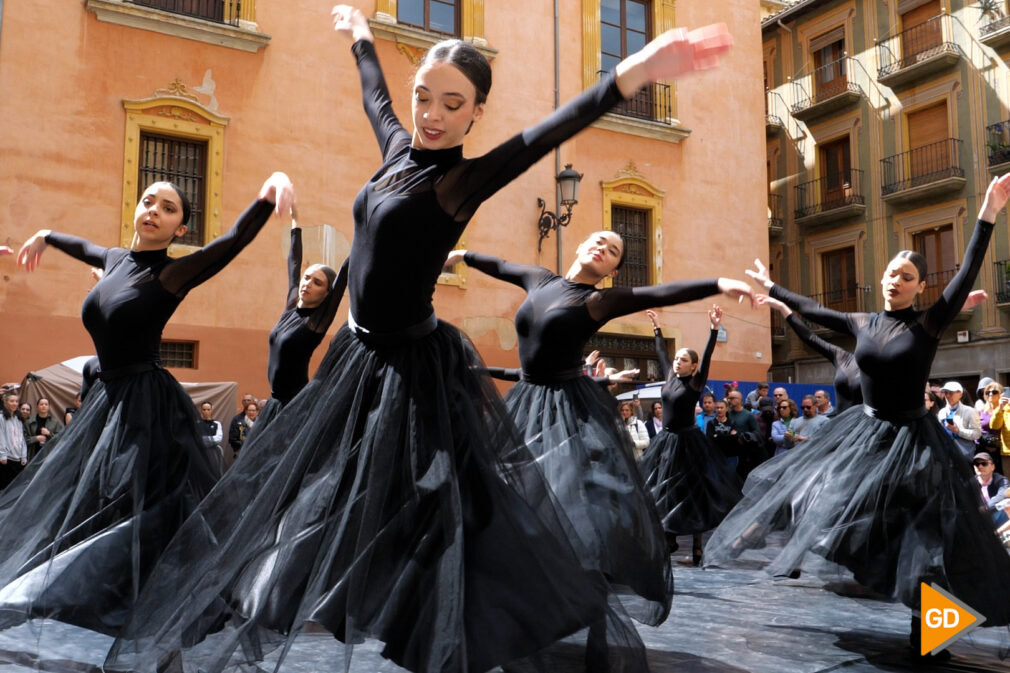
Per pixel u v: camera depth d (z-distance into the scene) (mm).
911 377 4039
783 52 26953
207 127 13109
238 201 13289
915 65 23016
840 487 4086
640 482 3947
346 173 14109
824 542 3938
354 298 2500
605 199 16500
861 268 24531
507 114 15617
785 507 4398
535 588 2201
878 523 3908
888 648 3824
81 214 12164
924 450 3963
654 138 17203
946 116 23000
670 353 17062
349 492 2383
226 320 12969
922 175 23172
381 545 2236
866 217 24453
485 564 2209
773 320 26250
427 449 2338
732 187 18047
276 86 13688
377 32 14398
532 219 15664
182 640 2344
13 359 11562
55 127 12078
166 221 3703
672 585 3777
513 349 15211
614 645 2252
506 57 15695
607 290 4148
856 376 5293
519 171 2260
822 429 4547
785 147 26734
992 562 3768
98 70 12391
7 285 11609
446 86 2334
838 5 25375
